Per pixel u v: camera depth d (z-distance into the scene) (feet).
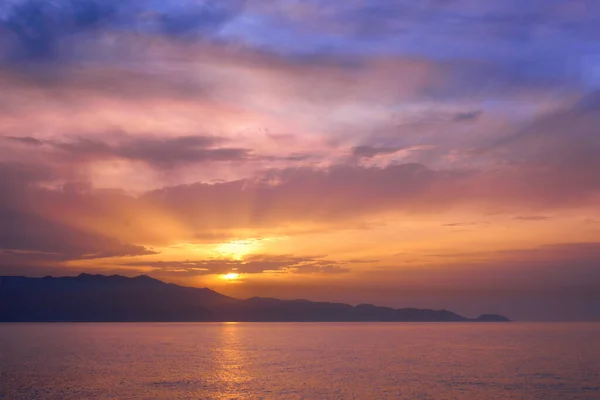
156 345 476.54
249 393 199.72
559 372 263.70
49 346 453.58
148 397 190.39
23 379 233.96
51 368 278.46
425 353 386.32
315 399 188.96
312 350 419.33
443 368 281.74
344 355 367.45
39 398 188.14
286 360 329.11
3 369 273.54
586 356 354.95
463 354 375.25
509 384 223.71
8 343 492.95
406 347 454.81
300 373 258.98
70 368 278.46
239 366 291.58
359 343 517.14
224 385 218.38
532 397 195.72
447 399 190.90
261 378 239.91
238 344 499.10
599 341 537.24
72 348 430.20
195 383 223.71
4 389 206.18
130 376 245.24
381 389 210.38
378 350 417.69
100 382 225.56
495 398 193.67
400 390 208.33
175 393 198.70
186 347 449.89
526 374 255.91
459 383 225.97
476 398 193.36
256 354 376.27
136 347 446.60
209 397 191.21
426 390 208.44
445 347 453.17
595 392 206.08
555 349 422.00
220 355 365.81
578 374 256.11
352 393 200.85
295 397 192.54
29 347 440.04
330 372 263.08
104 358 338.54
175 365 295.89
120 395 193.77
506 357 349.00
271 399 188.14
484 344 493.77
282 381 230.89
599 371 267.80
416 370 272.72
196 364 301.43
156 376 245.65
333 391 204.95
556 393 203.51
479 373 259.60
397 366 292.61
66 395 193.77
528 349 422.82
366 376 247.91
